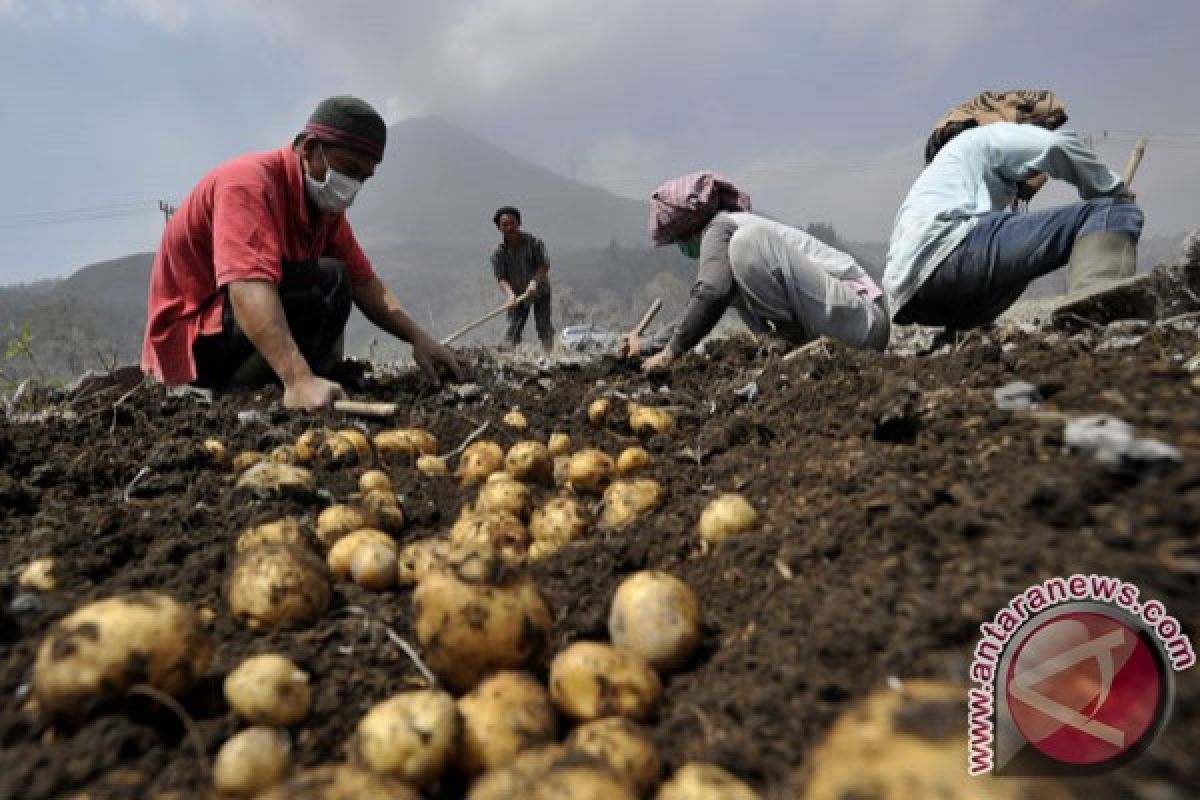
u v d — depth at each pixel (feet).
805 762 5.34
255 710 6.26
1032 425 8.18
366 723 5.93
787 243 20.68
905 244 20.63
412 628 8.07
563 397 19.17
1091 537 6.16
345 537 9.61
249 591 7.74
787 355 18.22
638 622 6.99
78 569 8.91
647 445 14.66
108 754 5.65
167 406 17.21
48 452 13.39
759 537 8.29
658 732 6.20
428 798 5.93
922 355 17.74
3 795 5.33
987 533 6.70
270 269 17.02
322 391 16.87
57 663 5.82
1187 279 16.28
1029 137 19.74
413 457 14.67
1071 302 16.85
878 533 7.38
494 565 6.97
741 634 7.14
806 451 10.52
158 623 6.15
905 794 4.78
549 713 6.23
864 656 5.95
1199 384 8.29
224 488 12.26
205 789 5.65
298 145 18.95
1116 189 18.75
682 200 21.59
